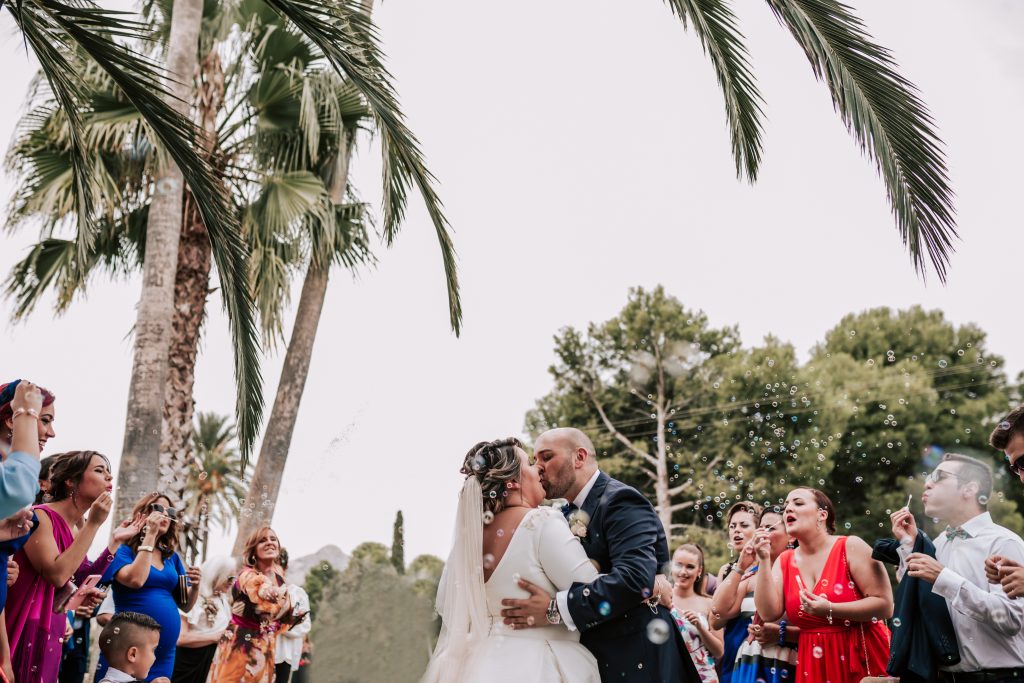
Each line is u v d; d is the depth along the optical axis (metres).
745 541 4.24
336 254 8.98
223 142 8.59
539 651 2.63
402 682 2.77
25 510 2.74
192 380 8.33
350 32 4.94
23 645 3.00
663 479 19.30
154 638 3.53
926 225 5.12
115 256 8.62
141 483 6.29
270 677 4.66
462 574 2.74
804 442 18.22
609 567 2.79
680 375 20.69
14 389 2.78
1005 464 18.27
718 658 3.99
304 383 8.48
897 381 18.92
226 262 5.52
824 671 3.46
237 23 8.51
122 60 4.43
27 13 4.19
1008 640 2.76
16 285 8.38
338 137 8.60
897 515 3.09
